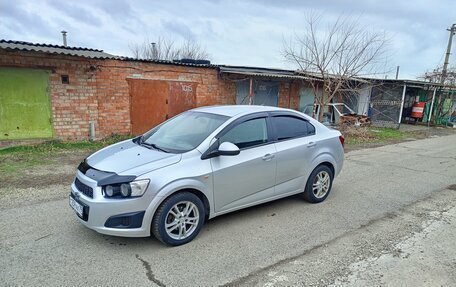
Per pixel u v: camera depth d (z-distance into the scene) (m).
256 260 3.26
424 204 5.07
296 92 15.29
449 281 2.98
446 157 9.33
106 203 3.17
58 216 4.17
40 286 2.74
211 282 2.87
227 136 3.94
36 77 8.50
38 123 8.73
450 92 21.09
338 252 3.46
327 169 5.06
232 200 3.97
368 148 10.77
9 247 3.36
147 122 10.68
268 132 4.37
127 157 3.68
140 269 3.04
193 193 3.63
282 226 4.09
